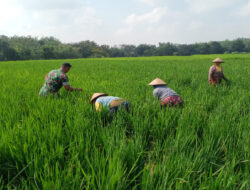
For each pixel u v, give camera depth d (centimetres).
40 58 10844
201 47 14825
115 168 202
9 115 350
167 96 428
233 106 406
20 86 716
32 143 250
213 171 234
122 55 15838
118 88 636
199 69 1434
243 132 281
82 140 256
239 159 230
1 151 238
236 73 1054
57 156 234
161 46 15850
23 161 233
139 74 1146
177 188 175
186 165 211
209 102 458
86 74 1179
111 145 244
